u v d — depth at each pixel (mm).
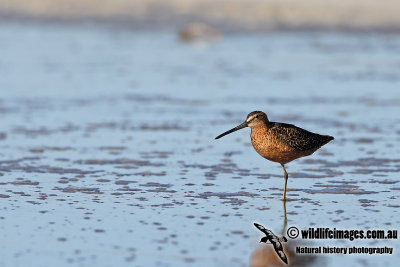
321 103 19828
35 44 31422
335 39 33562
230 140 15711
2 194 11445
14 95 20562
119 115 18125
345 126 16953
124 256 8891
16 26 36750
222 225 10078
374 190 11828
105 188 11859
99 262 8695
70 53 29188
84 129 16500
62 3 42000
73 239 9469
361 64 26984
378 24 36844
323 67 26297
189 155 14250
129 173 12820
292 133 11781
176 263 8688
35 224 10031
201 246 9258
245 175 12828
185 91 21625
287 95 21016
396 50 30500
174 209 10789
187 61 27672
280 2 40906
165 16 39281
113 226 9984
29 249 9109
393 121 17500
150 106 19344
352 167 13320
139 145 15016
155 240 9461
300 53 29734
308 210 10805
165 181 12328
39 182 12164
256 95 20984
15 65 25938
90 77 23828
